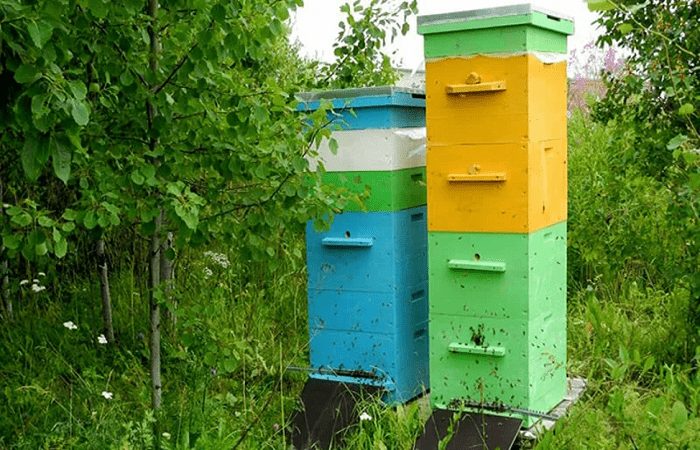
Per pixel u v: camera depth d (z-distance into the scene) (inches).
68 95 94.0
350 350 167.6
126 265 241.8
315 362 172.2
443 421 148.1
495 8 137.5
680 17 177.0
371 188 160.6
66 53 102.9
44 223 112.9
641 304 213.6
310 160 165.3
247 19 125.4
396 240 161.0
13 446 136.9
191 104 131.6
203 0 120.6
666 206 207.2
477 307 147.7
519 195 140.6
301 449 145.9
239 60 139.9
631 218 202.5
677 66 170.7
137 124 138.5
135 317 209.6
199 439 136.2
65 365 173.2
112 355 185.6
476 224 145.3
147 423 135.6
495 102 140.6
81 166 134.0
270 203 135.2
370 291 163.9
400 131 160.7
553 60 148.3
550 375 154.7
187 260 225.5
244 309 203.6
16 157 177.6
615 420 151.0
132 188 133.0
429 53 145.3
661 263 194.2
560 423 142.5
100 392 157.9
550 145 149.8
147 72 127.9
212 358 136.5
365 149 159.9
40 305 220.8
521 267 142.3
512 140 139.9
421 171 170.1
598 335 193.2
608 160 210.8
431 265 151.0
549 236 152.0
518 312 144.0
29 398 154.6
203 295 187.8
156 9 131.8
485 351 146.7
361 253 163.9
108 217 120.3
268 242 140.2
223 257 213.2
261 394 165.9
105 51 125.3
